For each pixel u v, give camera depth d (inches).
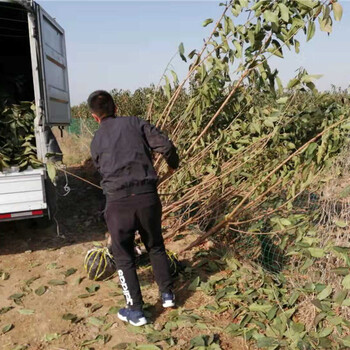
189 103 172.2
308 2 131.2
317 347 108.0
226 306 133.3
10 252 187.3
